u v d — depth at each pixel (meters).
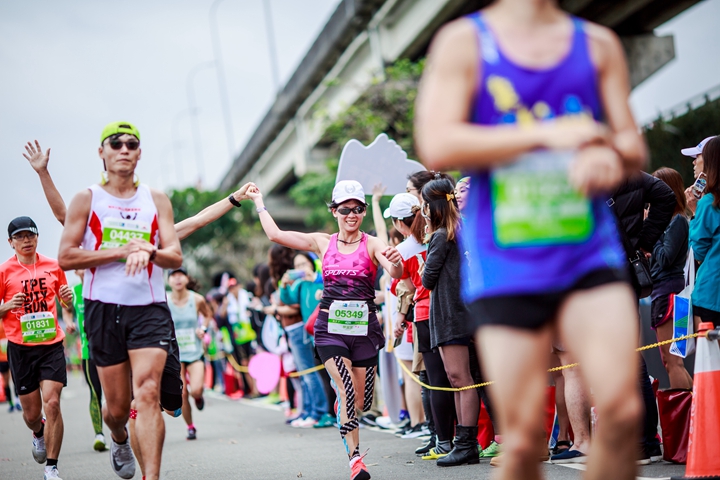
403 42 60.56
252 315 29.30
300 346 21.67
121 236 10.05
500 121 5.19
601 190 4.86
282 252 22.89
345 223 12.95
